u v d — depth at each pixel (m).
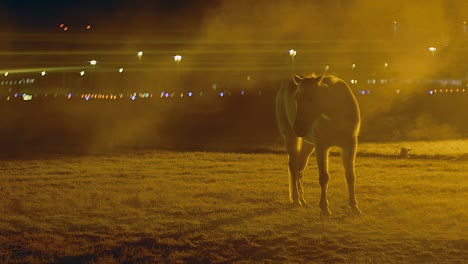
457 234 9.80
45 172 18.88
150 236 10.21
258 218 11.30
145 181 16.53
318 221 10.94
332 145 11.48
